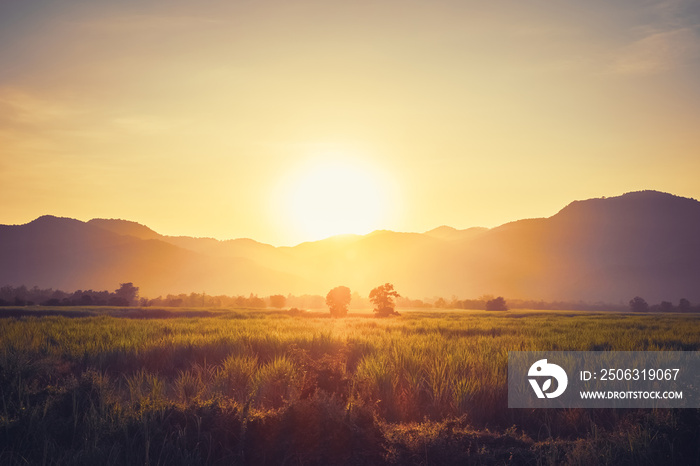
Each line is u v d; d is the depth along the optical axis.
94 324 34.25
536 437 10.88
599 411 11.90
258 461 8.53
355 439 8.59
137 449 8.61
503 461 8.61
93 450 8.22
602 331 33.91
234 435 9.01
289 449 8.55
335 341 22.06
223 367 16.73
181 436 8.79
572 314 105.31
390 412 12.04
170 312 80.50
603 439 9.40
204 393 12.34
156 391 11.59
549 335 30.20
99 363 17.59
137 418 9.33
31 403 10.63
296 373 13.76
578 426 11.41
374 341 22.59
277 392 13.16
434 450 8.70
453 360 15.77
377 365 14.60
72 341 22.34
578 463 8.43
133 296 195.75
